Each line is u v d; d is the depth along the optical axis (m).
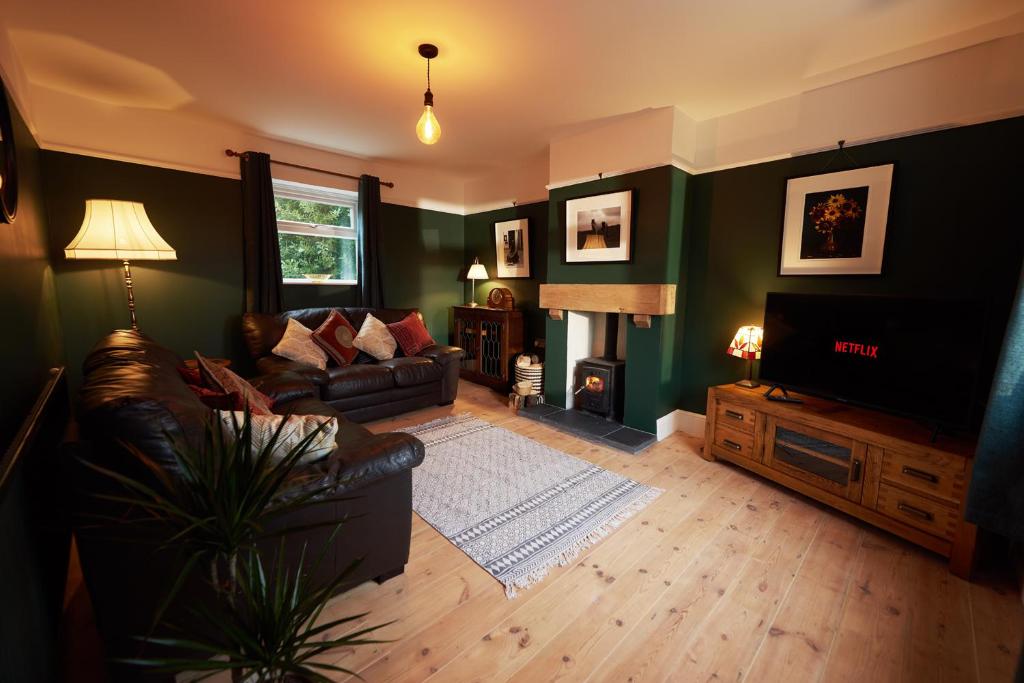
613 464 2.93
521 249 4.77
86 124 3.01
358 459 1.58
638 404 3.42
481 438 3.38
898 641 1.51
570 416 3.76
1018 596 1.71
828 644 1.50
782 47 2.24
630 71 2.50
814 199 2.74
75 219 3.01
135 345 1.88
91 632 1.52
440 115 3.20
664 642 1.50
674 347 3.41
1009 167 2.11
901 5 1.91
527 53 2.31
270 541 1.42
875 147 2.51
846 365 2.34
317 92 2.84
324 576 1.57
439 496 2.48
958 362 1.91
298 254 4.24
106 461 1.24
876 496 2.10
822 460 2.32
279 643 0.92
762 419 2.62
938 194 2.31
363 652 1.44
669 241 3.13
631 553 1.99
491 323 4.77
